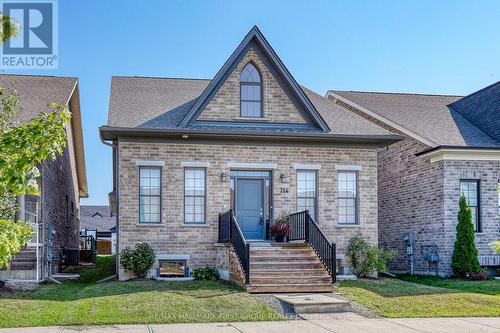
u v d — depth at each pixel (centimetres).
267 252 1734
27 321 1141
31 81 2361
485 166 2103
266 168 1978
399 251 2336
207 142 1942
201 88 2339
